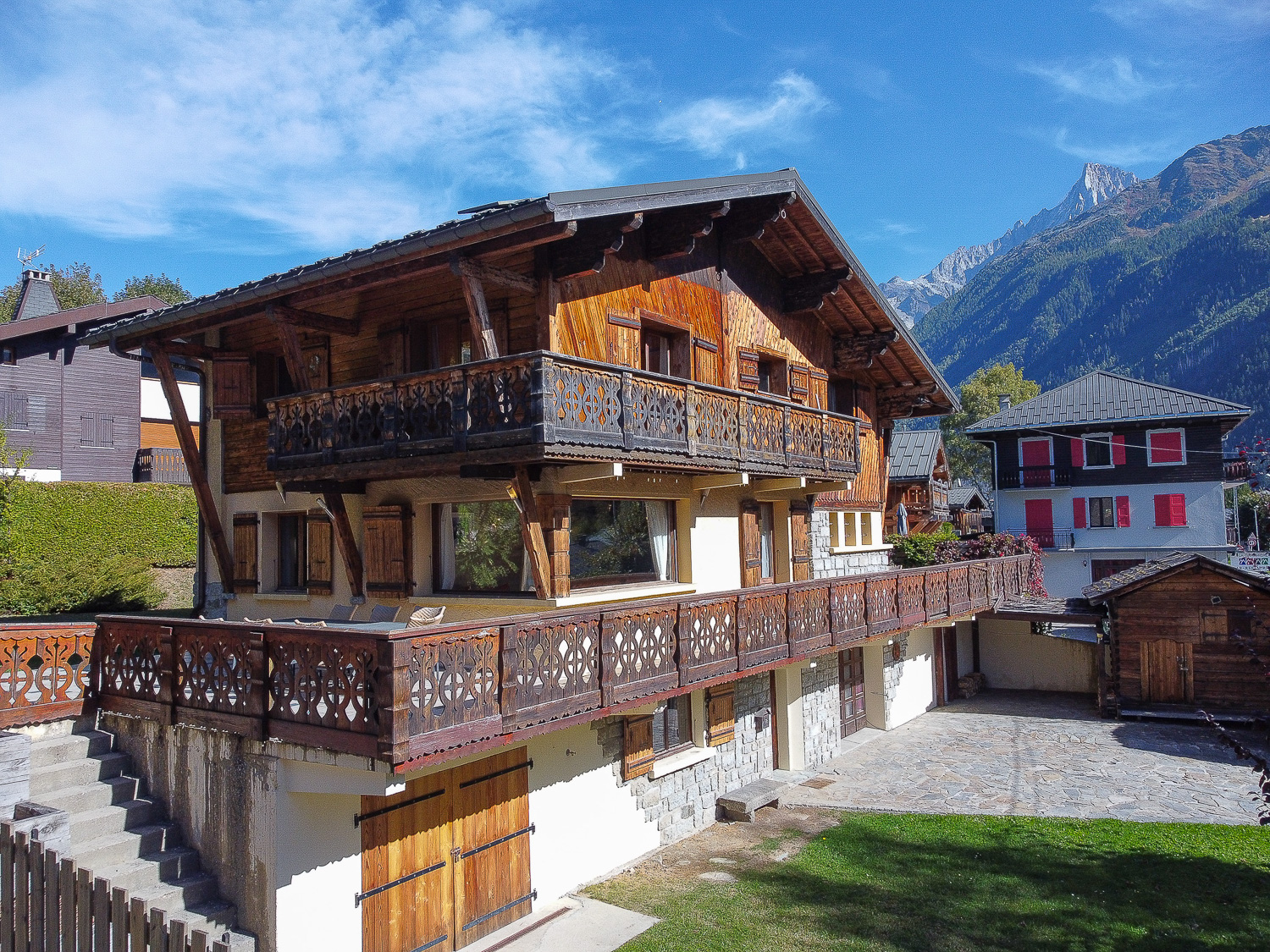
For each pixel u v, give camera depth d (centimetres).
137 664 837
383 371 1188
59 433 2492
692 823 1238
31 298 2853
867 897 964
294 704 707
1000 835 1168
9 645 811
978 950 832
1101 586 2153
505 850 922
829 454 1432
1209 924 881
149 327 1233
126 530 2247
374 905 789
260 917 725
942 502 3488
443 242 895
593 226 980
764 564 1504
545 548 1005
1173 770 1513
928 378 1914
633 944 855
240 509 1403
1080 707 2127
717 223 1359
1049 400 4116
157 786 834
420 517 1152
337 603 1246
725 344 1354
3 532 1888
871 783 1475
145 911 512
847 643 1323
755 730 1446
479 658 704
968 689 2330
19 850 600
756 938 866
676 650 945
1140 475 3844
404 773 673
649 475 1167
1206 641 1914
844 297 1612
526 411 874
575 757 1023
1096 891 969
